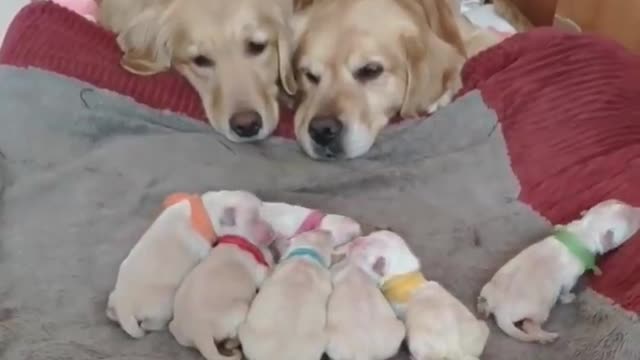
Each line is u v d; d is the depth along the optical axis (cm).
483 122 131
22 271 115
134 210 122
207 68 134
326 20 132
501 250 118
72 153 131
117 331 109
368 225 122
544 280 108
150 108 134
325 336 103
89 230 120
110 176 126
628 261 112
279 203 118
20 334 108
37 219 121
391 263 109
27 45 137
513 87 132
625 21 144
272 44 133
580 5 151
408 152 132
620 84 130
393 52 131
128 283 108
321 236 111
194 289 105
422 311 104
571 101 129
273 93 135
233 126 130
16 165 130
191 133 132
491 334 108
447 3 145
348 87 130
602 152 125
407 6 136
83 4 155
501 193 125
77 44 137
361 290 106
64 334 108
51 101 132
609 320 107
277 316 102
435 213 123
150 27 136
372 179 127
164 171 126
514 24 158
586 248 111
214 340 104
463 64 139
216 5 131
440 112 133
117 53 140
